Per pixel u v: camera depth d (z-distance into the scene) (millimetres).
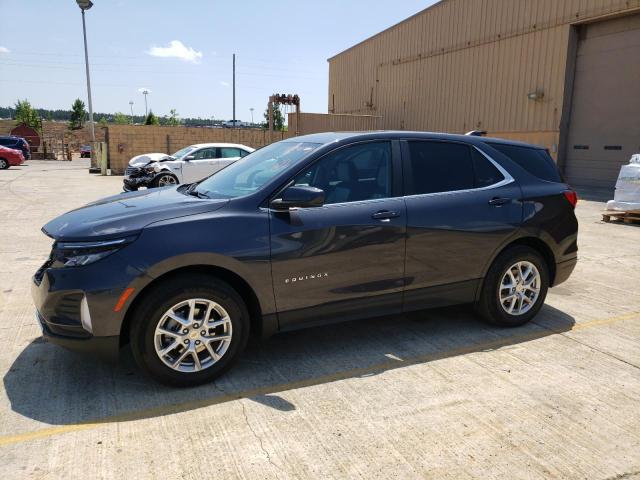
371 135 4129
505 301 4574
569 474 2629
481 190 4402
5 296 5375
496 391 3477
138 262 3199
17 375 3607
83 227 3307
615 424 3092
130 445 2814
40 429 2951
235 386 3512
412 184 4156
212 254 3355
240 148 16500
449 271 4246
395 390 3480
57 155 43594
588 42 15984
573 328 4668
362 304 3947
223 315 3475
